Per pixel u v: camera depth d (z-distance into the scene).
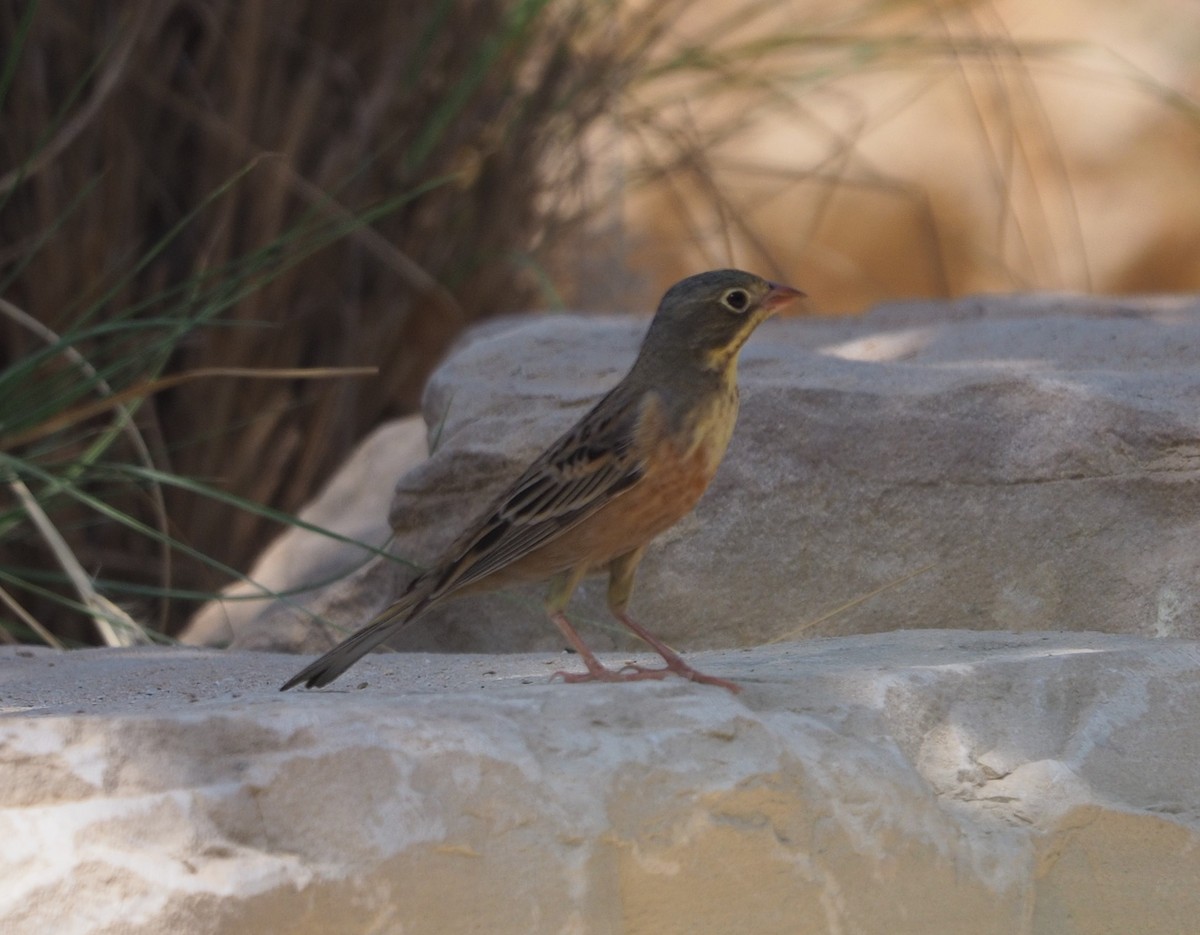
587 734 6.01
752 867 6.01
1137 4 23.62
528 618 9.91
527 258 16.00
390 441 14.64
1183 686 7.15
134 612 14.03
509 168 16.41
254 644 11.35
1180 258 22.25
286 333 15.14
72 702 7.69
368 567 11.15
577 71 16.61
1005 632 8.61
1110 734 6.93
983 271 22.48
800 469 9.39
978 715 6.91
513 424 10.45
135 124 14.34
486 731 5.86
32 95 13.74
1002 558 9.09
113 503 14.28
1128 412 8.99
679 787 5.96
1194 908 6.66
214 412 14.71
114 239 14.16
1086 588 8.96
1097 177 22.72
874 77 23.44
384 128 15.58
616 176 17.41
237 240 14.80
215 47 14.61
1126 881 6.62
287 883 5.34
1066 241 22.52
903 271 22.58
